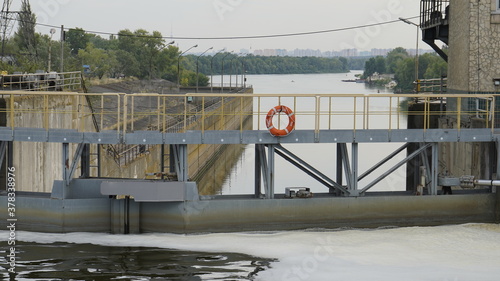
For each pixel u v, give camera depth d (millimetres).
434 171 40719
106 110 83562
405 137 39906
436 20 53031
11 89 48719
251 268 33094
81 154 40125
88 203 38656
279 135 38938
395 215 40031
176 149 39031
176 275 32219
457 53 48438
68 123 53375
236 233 38531
